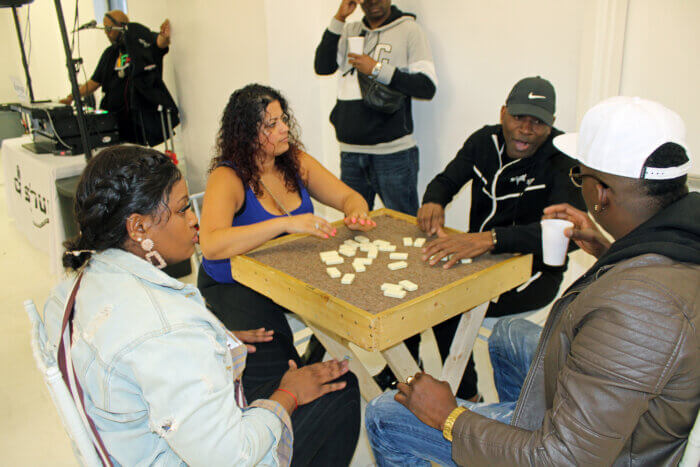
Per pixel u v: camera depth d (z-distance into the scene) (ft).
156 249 3.46
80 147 11.35
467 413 3.60
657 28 7.00
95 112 11.62
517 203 6.48
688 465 2.98
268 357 5.56
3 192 18.78
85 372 3.06
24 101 11.62
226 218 5.71
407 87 8.91
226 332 3.94
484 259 5.15
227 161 6.16
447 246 5.12
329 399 4.41
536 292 6.37
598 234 4.26
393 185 10.06
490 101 9.25
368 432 4.52
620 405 2.79
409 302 4.16
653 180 3.10
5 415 7.09
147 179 3.24
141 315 3.05
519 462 3.14
